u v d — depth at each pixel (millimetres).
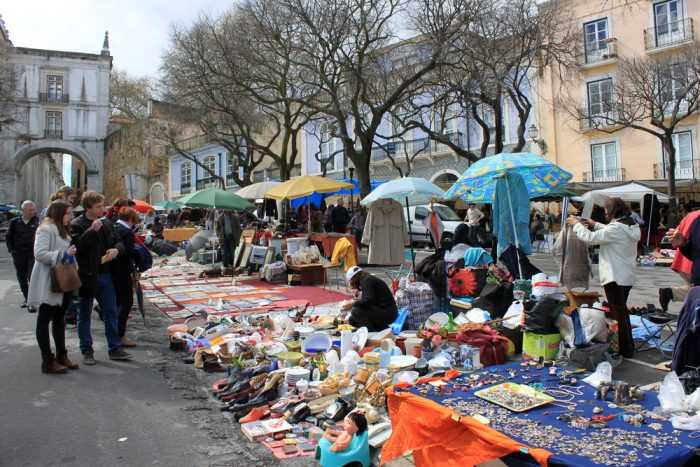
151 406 4309
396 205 10570
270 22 15781
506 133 24281
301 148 32594
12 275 12875
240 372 4816
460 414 3047
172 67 19516
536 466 2643
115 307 5707
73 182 63062
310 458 3357
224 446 3551
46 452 3424
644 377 4516
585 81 22891
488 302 6250
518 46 15602
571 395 3625
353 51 15891
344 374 4535
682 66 17359
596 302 6008
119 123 47750
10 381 4863
